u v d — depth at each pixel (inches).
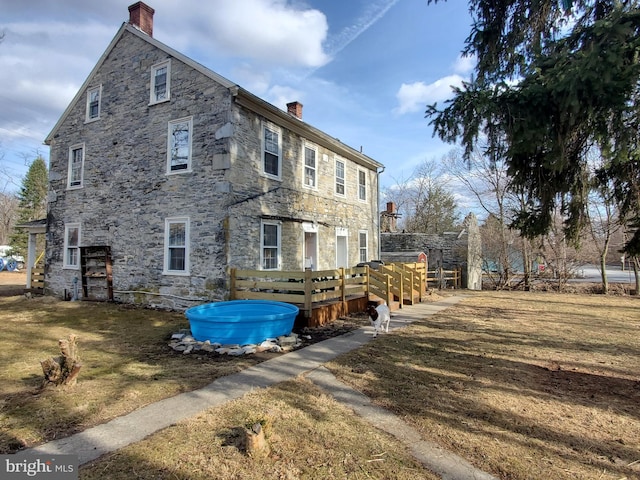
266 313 326.3
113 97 489.1
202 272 395.9
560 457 120.0
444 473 110.7
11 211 1636.3
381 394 173.5
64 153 544.7
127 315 386.6
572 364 221.6
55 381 180.2
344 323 352.2
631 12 160.1
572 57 176.1
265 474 110.4
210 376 198.5
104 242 486.0
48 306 450.3
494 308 462.3
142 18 482.0
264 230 435.5
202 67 403.9
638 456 120.9
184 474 109.9
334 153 591.8
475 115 204.1
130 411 153.6
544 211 242.5
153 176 442.3
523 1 212.1
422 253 732.7
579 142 214.2
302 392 175.8
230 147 386.9
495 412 153.6
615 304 511.8
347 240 617.9
